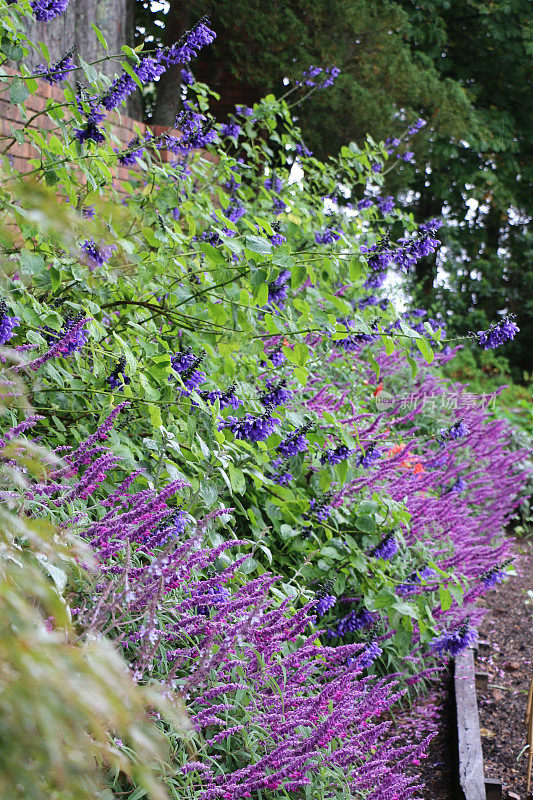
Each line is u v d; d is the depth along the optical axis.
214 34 3.71
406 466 5.19
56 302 3.26
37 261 2.69
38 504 2.29
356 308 6.04
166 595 2.63
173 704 1.98
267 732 2.58
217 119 11.00
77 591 2.29
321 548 3.91
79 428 3.22
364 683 3.17
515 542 7.95
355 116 10.95
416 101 11.98
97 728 0.92
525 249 20.95
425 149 13.12
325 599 3.54
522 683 4.79
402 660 4.31
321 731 2.48
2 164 3.13
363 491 4.33
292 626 2.81
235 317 3.37
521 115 16.92
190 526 2.98
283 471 3.92
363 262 3.68
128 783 2.09
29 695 0.83
